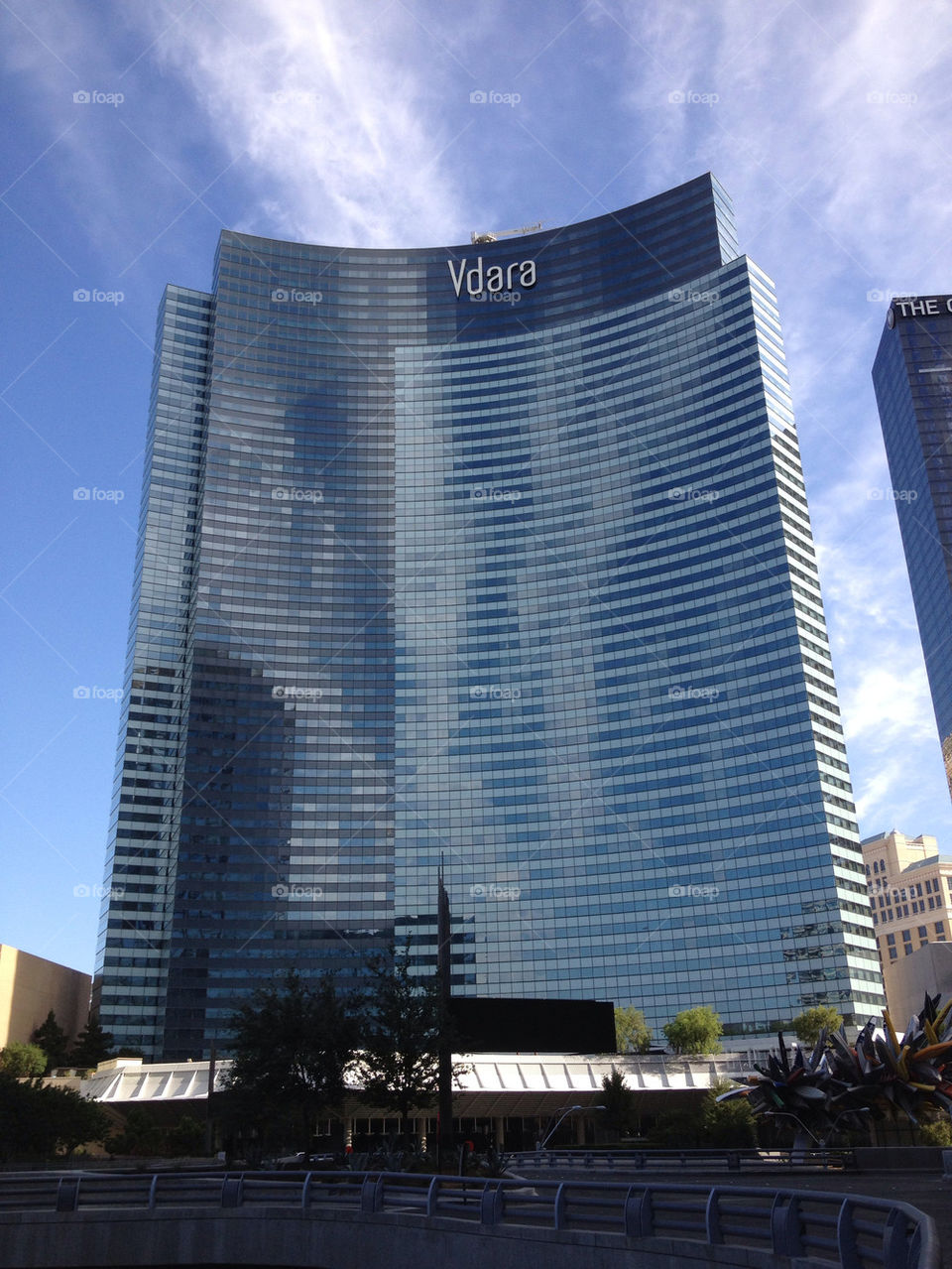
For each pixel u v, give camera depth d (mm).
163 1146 107500
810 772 184125
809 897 178625
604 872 196000
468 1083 113875
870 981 174375
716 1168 58812
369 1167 53750
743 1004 178500
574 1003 81312
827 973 173000
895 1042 56500
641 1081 121562
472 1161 57844
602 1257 22500
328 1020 67375
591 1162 63344
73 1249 33969
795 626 193000
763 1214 18328
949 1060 54562
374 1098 65688
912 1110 54875
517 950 194625
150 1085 120438
